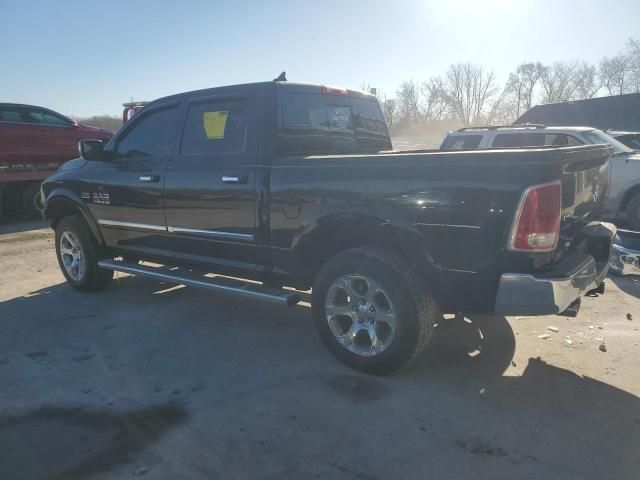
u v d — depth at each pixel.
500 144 9.39
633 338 4.34
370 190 3.53
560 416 3.19
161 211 4.77
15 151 11.09
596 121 17.42
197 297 5.63
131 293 5.80
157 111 4.87
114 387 3.63
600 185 4.15
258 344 4.35
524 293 3.14
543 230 3.09
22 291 5.96
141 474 2.70
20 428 3.13
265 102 4.10
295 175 3.87
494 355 4.05
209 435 3.04
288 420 3.18
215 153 4.37
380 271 3.47
